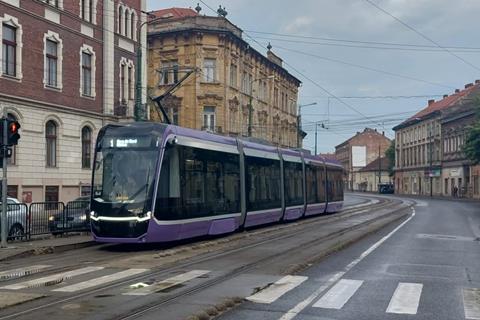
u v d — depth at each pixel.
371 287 10.64
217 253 15.48
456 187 74.62
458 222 29.23
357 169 138.88
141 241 16.19
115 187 16.67
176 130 17.84
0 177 27.03
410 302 9.37
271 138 62.97
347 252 16.08
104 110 35.69
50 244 16.78
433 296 9.89
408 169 97.06
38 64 30.08
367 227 24.67
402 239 20.00
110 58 36.22
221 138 20.94
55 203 19.70
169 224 16.88
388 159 120.44
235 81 52.53
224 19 50.22
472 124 53.25
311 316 8.28
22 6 28.91
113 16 36.69
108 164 16.98
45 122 30.56
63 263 13.80
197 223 18.39
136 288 10.26
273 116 63.81
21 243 17.17
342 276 11.84
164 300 9.17
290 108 71.12
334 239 19.27
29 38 29.44
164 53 50.28
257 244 17.78
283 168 27.28
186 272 12.15
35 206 18.91
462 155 73.19
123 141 17.14
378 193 102.88
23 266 13.34
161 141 17.00
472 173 70.12
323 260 14.34
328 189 35.25
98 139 17.50
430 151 84.94
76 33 33.22
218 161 20.20
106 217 16.42
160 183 16.69
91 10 34.84
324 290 10.25
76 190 32.88
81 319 7.89
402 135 101.12
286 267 12.77
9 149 16.19
